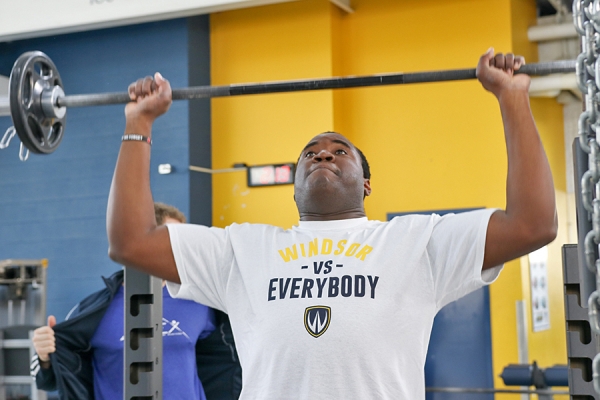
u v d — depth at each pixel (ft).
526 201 5.81
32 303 21.38
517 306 20.40
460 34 21.42
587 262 4.37
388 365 5.73
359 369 5.68
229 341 10.45
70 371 10.10
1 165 23.82
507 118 6.08
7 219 23.66
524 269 20.84
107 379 10.07
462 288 6.02
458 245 5.99
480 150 21.02
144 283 7.12
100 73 23.27
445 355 20.49
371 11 22.43
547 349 22.72
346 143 6.88
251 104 22.66
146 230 6.40
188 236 6.44
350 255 6.06
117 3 20.72
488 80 6.22
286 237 6.36
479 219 5.99
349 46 22.62
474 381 20.17
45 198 23.31
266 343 5.86
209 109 23.06
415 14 21.93
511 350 20.34
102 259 22.57
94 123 22.99
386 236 6.18
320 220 6.59
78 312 10.43
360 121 22.39
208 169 22.76
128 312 7.14
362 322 5.75
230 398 10.49
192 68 22.49
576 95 25.08
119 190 6.42
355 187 6.66
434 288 6.05
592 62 4.52
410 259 6.04
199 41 22.88
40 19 21.36
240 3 19.90
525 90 6.13
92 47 23.45
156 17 20.81
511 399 20.12
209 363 10.57
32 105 7.61
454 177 21.26
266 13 22.66
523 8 22.34
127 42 23.04
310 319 5.79
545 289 22.57
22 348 20.13
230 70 22.95
